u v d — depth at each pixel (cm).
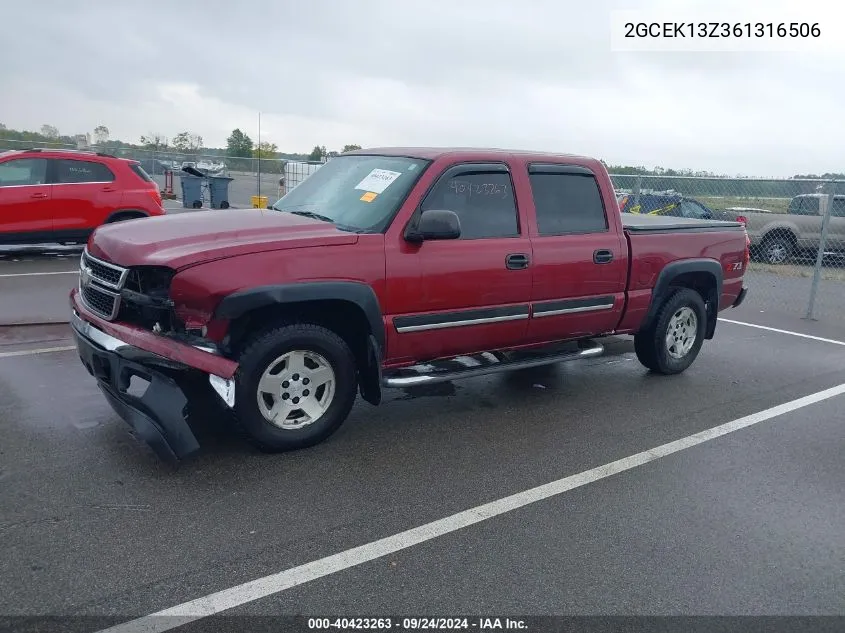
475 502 411
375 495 413
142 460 441
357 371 498
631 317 619
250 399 434
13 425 486
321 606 309
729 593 332
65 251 1312
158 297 413
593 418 559
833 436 539
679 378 680
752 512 412
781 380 684
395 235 473
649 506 414
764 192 1269
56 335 729
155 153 2703
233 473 431
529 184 545
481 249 509
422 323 489
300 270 432
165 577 323
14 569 324
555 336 575
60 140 3175
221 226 457
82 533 356
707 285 691
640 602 322
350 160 570
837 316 1040
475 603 316
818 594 334
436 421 538
